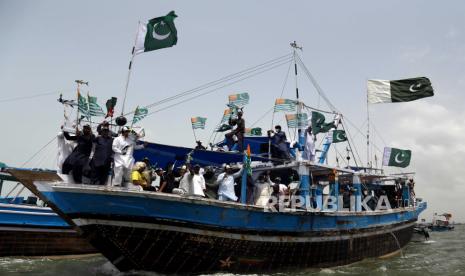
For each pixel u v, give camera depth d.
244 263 11.70
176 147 12.71
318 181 17.52
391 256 20.09
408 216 22.78
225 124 18.39
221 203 10.95
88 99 17.55
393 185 22.72
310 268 13.77
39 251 16.73
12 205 16.17
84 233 10.45
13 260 15.73
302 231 13.12
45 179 10.48
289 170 16.12
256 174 15.11
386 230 19.11
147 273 10.98
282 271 12.80
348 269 14.65
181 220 10.53
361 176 19.70
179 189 10.88
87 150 10.73
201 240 10.84
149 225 10.29
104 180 10.60
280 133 15.15
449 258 19.61
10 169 10.21
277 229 12.34
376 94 20.75
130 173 10.79
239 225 11.44
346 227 15.20
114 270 12.69
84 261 16.17
